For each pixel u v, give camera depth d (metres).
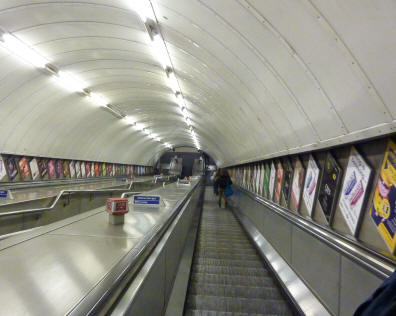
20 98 8.87
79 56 7.68
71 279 1.53
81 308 1.22
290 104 3.69
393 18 1.61
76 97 10.95
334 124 2.85
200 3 3.44
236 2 2.95
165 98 12.14
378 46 1.83
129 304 1.47
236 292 3.92
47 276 1.57
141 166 33.88
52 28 6.05
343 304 2.46
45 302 1.27
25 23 5.80
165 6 4.09
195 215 8.76
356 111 2.39
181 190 8.23
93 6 5.12
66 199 7.81
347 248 2.42
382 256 2.07
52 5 5.20
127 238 2.43
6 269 1.67
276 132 4.95
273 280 4.38
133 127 20.05
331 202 3.30
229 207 13.45
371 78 2.04
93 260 1.84
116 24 5.68
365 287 2.15
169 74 7.91
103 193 10.52
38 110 10.15
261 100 4.66
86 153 17.14
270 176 6.94
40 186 12.16
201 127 15.91
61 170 14.59
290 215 4.12
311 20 2.29
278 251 4.76
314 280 3.12
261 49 3.38
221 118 9.12
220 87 6.06
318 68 2.63
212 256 5.69
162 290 2.46
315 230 3.11
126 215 3.66
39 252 2.01
